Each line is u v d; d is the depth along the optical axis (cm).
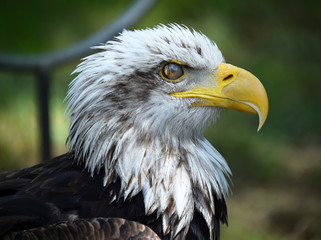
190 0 1675
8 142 1348
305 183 1332
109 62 643
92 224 591
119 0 1750
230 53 1617
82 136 654
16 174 689
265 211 1241
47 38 1644
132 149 640
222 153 1439
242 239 1154
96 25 1680
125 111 640
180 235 646
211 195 673
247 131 1505
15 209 616
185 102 662
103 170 650
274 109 1515
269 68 1572
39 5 1708
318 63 1490
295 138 1464
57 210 623
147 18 1631
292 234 1153
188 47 662
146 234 591
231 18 1639
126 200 638
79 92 655
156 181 641
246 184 1352
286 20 1473
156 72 651
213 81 673
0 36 1628
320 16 1411
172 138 660
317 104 1462
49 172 661
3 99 1479
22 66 1055
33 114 1434
